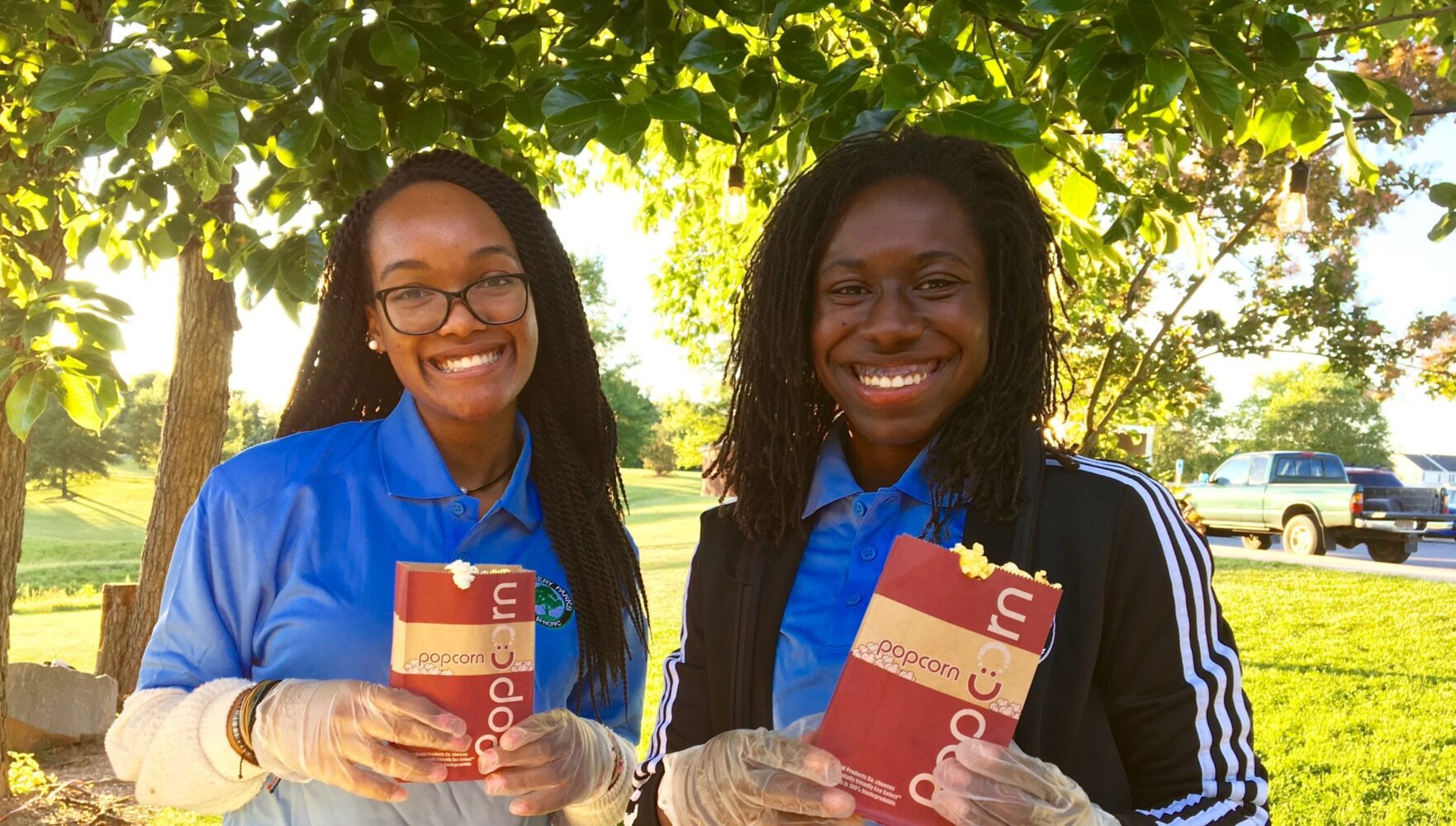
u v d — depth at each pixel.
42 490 51.94
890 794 1.09
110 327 2.96
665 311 11.04
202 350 6.03
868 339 1.26
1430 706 6.27
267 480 1.62
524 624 1.36
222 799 1.46
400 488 1.64
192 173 3.16
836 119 2.29
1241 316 8.44
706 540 1.49
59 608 14.84
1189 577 1.21
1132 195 3.25
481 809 1.58
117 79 2.21
